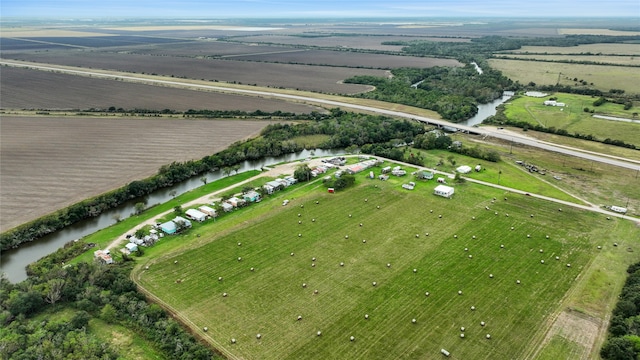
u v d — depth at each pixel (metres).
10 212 131.50
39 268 104.50
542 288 97.62
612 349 76.69
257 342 81.62
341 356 78.50
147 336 82.94
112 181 154.88
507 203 139.75
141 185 150.38
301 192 149.00
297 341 82.00
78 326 84.25
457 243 116.00
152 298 93.62
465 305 92.00
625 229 123.31
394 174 163.62
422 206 137.75
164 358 78.50
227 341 81.81
